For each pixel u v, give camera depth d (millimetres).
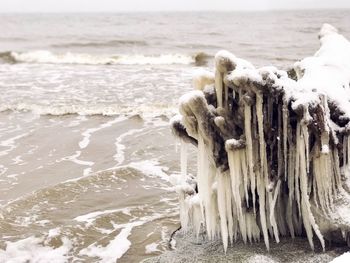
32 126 12602
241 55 25547
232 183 5031
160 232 6516
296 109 4832
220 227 5531
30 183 8586
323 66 5934
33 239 6457
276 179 5160
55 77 19875
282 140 5039
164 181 8508
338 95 5379
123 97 15461
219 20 70312
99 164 9547
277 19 66938
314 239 5379
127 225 6828
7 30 56781
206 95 5215
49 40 38969
